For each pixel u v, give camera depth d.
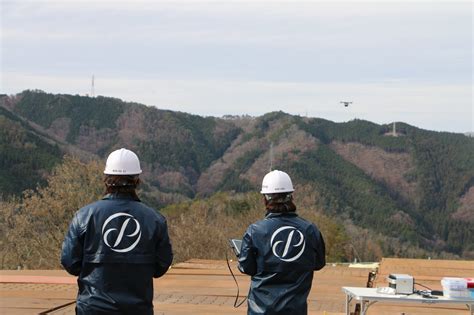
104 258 4.75
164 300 11.81
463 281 7.31
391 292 7.50
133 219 4.82
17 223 34.53
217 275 15.31
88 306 4.76
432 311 10.66
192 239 34.62
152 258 4.86
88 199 34.78
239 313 10.55
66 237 4.88
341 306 11.35
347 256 48.53
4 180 57.72
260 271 5.45
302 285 5.45
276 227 5.46
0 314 10.16
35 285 13.05
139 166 5.02
